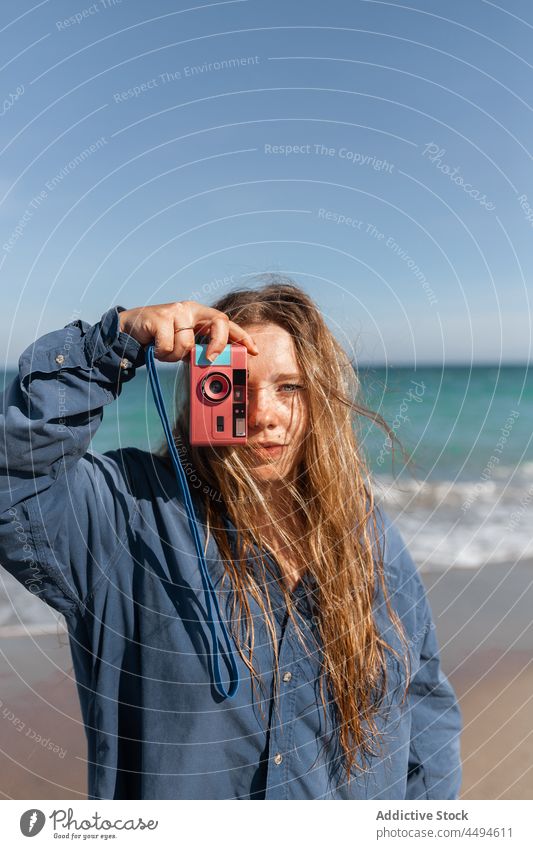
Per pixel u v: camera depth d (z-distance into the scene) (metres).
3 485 1.42
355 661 1.69
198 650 1.56
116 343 1.53
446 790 1.94
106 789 1.59
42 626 5.01
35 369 1.47
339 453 1.80
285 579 1.70
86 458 1.65
